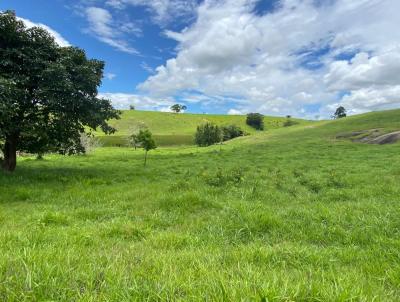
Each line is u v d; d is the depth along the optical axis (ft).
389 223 25.73
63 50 66.54
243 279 12.48
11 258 14.16
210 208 33.81
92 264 14.61
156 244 21.90
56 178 58.39
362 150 129.08
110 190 47.75
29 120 63.26
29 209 35.65
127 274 13.64
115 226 25.66
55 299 11.04
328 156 112.47
